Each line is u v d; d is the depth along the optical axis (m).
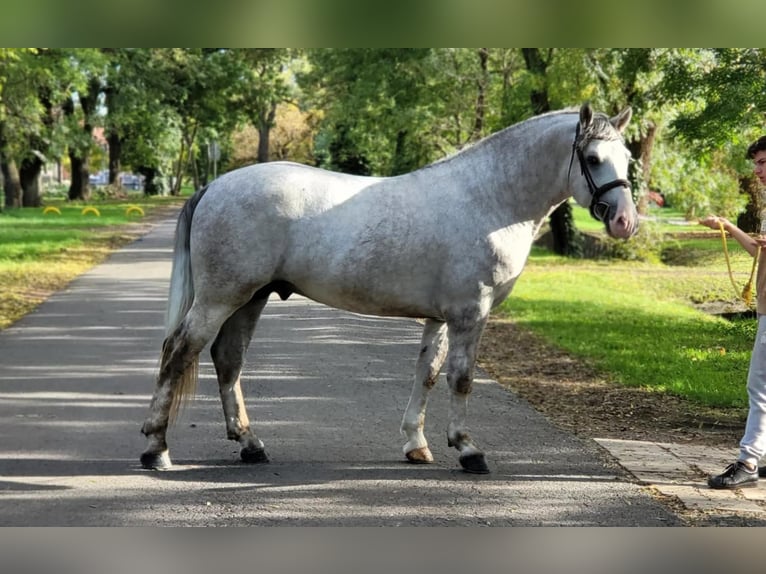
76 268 18.62
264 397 8.18
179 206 47.88
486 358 10.92
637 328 13.61
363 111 26.31
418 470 6.09
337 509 5.25
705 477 6.06
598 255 27.52
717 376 9.76
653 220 26.45
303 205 5.68
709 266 24.89
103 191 55.97
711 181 25.20
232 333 6.09
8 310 12.98
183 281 5.87
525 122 6.02
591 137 5.66
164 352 5.86
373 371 9.52
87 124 46.22
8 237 24.55
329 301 5.88
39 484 5.55
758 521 5.21
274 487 5.62
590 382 9.47
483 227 5.82
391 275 5.75
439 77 24.41
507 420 7.63
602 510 5.34
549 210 6.03
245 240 5.62
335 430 7.09
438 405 8.17
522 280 20.81
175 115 51.75
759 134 14.48
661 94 14.61
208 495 5.43
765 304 5.79
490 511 5.29
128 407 7.59
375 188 5.84
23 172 42.12
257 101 54.88
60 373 8.89
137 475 5.78
